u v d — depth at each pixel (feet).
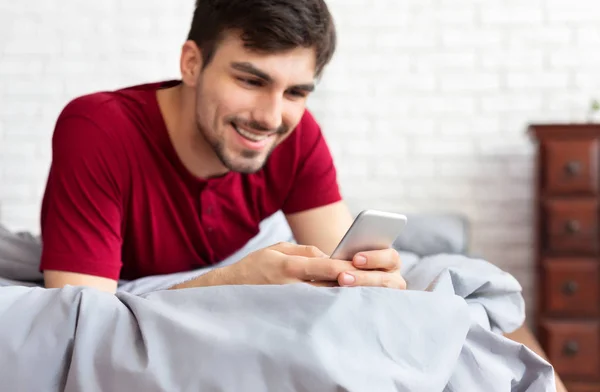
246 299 2.82
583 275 9.20
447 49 10.40
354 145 10.55
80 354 2.74
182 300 2.88
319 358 2.57
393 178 10.52
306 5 3.74
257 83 3.84
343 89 10.52
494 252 10.46
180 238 4.89
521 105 10.37
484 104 10.40
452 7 10.37
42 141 10.57
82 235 4.23
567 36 10.28
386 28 10.44
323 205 5.21
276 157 5.00
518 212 10.41
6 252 5.31
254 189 5.04
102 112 4.45
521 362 3.15
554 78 10.32
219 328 2.71
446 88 10.43
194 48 4.10
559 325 9.21
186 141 4.51
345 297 2.78
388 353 2.72
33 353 2.81
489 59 10.37
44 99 10.55
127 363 2.69
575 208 9.16
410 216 9.11
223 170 4.73
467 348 3.02
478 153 10.43
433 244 8.69
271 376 2.60
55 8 10.50
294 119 4.02
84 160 4.27
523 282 10.43
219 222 5.00
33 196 10.62
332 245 5.18
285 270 3.42
